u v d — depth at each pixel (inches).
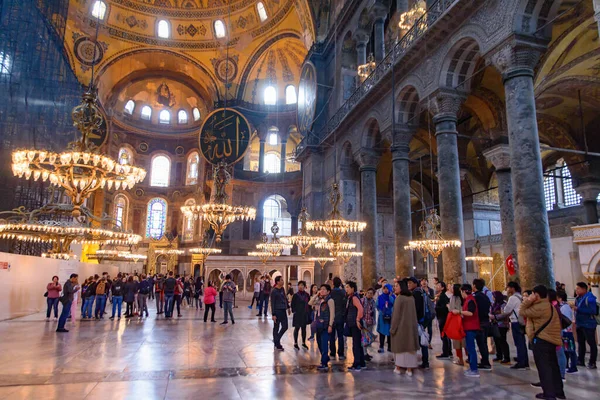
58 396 170.9
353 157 704.4
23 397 169.2
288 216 1282.0
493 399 172.9
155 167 1403.8
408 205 543.5
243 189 1219.9
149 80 1341.0
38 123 748.6
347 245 569.6
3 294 429.4
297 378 206.2
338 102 799.1
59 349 274.7
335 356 262.1
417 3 569.9
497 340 253.4
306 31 968.9
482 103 535.2
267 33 1172.5
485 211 816.3
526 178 316.8
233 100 1237.1
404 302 220.4
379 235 829.8
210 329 383.2
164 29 1230.9
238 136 893.8
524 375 216.2
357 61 762.8
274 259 768.3
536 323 174.6
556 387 172.2
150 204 1382.9
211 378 203.9
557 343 170.1
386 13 652.1
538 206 311.1
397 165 549.6
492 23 366.0
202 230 1262.3
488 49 367.2
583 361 241.9
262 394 177.5
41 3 801.6
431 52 468.4
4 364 229.8
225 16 1208.2
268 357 256.4
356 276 730.8
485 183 820.0
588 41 446.0
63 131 864.9
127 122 1357.0
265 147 1349.7
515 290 240.1
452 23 419.8
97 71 1166.3
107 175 430.3
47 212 532.4
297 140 1354.6
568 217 719.1
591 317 239.0
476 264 789.9
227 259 762.2
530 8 340.5
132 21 1198.3
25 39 703.1
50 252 630.5
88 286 470.0
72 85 921.5
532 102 331.0
